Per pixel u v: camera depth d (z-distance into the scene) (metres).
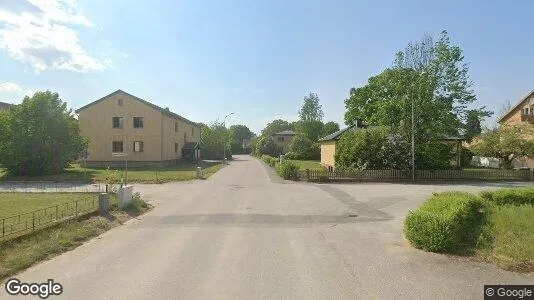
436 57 33.34
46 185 27.05
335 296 6.96
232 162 63.84
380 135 32.41
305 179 30.67
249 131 146.38
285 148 91.75
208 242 10.99
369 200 19.86
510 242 9.89
